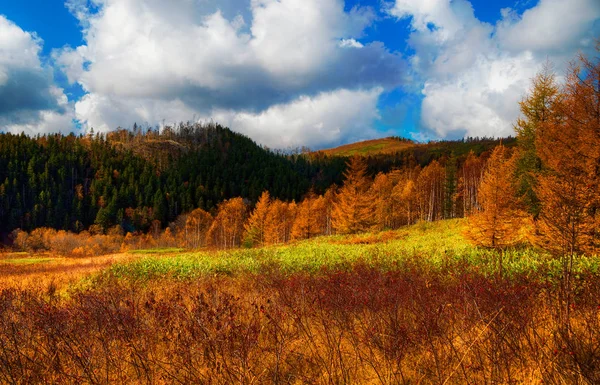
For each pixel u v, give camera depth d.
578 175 10.06
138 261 17.59
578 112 12.56
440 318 4.52
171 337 4.42
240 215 68.62
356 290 6.04
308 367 3.93
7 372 3.50
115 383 3.58
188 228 83.06
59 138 159.12
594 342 3.53
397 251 18.69
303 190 130.00
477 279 6.24
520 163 20.06
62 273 17.53
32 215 93.50
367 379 3.63
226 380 3.35
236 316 4.97
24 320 4.81
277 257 18.88
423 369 3.70
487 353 3.51
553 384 3.02
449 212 56.31
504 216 16.20
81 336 4.29
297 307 5.21
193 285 9.49
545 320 4.25
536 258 12.17
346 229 35.81
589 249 10.27
